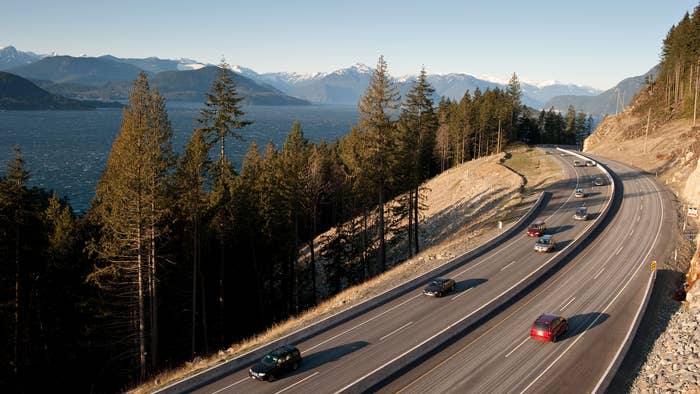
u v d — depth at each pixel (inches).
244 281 1898.4
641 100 4995.1
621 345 1042.1
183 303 1673.2
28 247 1439.5
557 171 3376.0
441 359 1036.5
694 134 3410.4
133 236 1296.8
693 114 3951.8
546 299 1350.9
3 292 1417.3
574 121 6860.2
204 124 1675.7
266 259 1987.0
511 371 973.8
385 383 949.2
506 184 3038.9
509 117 4992.6
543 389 904.3
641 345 1081.4
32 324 1542.8
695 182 2361.0
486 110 4419.3
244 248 1884.8
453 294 1416.1
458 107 4852.4
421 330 1179.3
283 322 1544.0
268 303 2023.9
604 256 1699.1
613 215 2235.5
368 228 2714.1
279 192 1825.8
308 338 1176.2
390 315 1286.9
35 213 1455.5
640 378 948.0
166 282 1555.1
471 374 968.9
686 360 967.0
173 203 1396.4
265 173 1908.2
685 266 1592.0
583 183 2942.9
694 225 1993.1
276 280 2107.5
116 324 1535.4
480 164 3767.2
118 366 1561.3
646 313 1240.8
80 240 1549.0
